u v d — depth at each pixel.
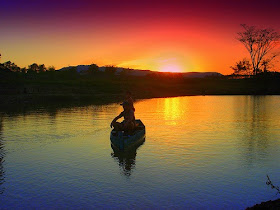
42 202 6.70
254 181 8.00
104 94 46.94
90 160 10.09
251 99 44.28
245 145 12.24
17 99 35.91
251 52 78.31
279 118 21.02
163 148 11.74
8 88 41.81
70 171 8.90
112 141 11.78
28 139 13.49
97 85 53.25
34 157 10.50
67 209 6.34
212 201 6.71
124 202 6.68
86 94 45.72
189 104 34.34
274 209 5.77
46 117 21.16
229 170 8.93
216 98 47.44
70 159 10.21
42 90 44.06
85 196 7.04
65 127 16.70
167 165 9.46
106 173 8.70
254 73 78.56
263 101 39.62
